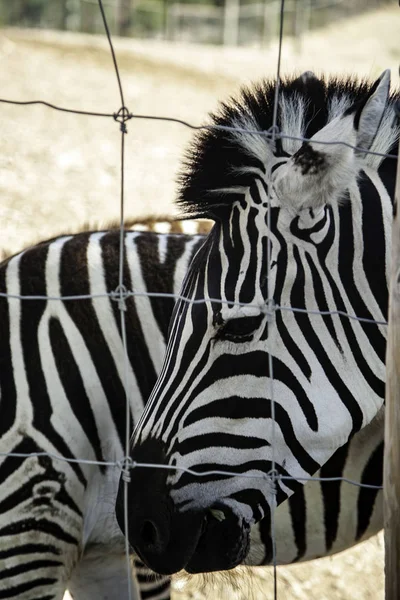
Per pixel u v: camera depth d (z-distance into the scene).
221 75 29.25
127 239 5.64
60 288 5.36
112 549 5.54
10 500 5.04
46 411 5.12
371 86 4.38
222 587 6.74
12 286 5.35
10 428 5.07
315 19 48.62
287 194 4.16
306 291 4.29
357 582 7.94
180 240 5.68
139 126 20.39
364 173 4.51
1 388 5.11
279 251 4.25
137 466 4.41
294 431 4.33
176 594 7.43
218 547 4.48
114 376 5.31
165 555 4.44
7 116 19.50
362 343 4.38
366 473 5.27
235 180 4.40
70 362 5.23
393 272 3.76
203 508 4.35
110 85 24.78
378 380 4.42
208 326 4.27
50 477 5.09
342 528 5.43
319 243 4.29
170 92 25.02
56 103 21.56
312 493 5.33
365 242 4.38
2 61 25.94
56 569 5.19
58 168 16.19
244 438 4.31
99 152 17.73
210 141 4.48
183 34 46.06
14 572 5.07
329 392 4.34
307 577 7.97
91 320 5.32
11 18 43.28
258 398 4.29
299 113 4.48
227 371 4.27
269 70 31.41
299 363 4.30
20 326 5.23
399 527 3.88
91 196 14.90
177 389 4.38
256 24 45.75
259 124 4.48
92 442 5.28
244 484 4.36
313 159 4.00
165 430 4.38
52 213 13.71
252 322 4.21
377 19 49.41
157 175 16.69
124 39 40.59
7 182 14.89
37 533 5.08
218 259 4.36
